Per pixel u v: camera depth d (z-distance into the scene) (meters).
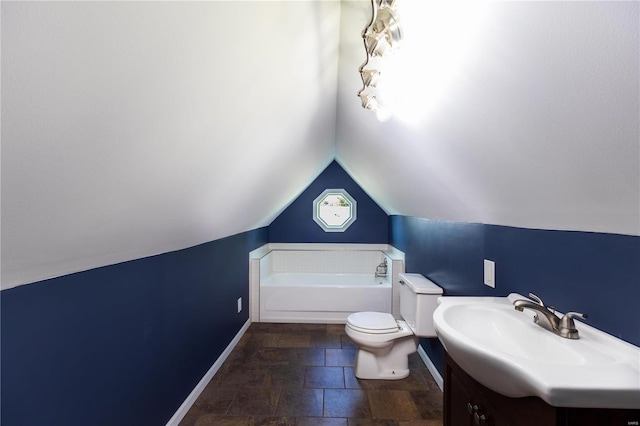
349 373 2.33
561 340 0.87
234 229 2.57
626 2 0.43
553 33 0.55
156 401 1.56
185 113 0.84
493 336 1.10
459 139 1.08
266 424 1.77
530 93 0.69
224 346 2.57
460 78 0.85
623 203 0.73
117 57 0.56
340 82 1.66
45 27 0.44
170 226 1.40
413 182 1.91
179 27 0.63
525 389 0.71
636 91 0.50
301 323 3.43
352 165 3.33
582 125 0.64
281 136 1.63
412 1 0.80
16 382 0.88
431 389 2.13
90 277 1.14
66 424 1.03
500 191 1.16
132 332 1.38
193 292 1.99
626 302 0.81
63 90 0.53
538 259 1.16
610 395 0.62
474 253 1.68
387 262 3.71
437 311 1.10
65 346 1.03
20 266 0.82
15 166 0.57
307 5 0.95
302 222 4.31
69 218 0.80
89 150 0.67
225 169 1.36
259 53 0.94
